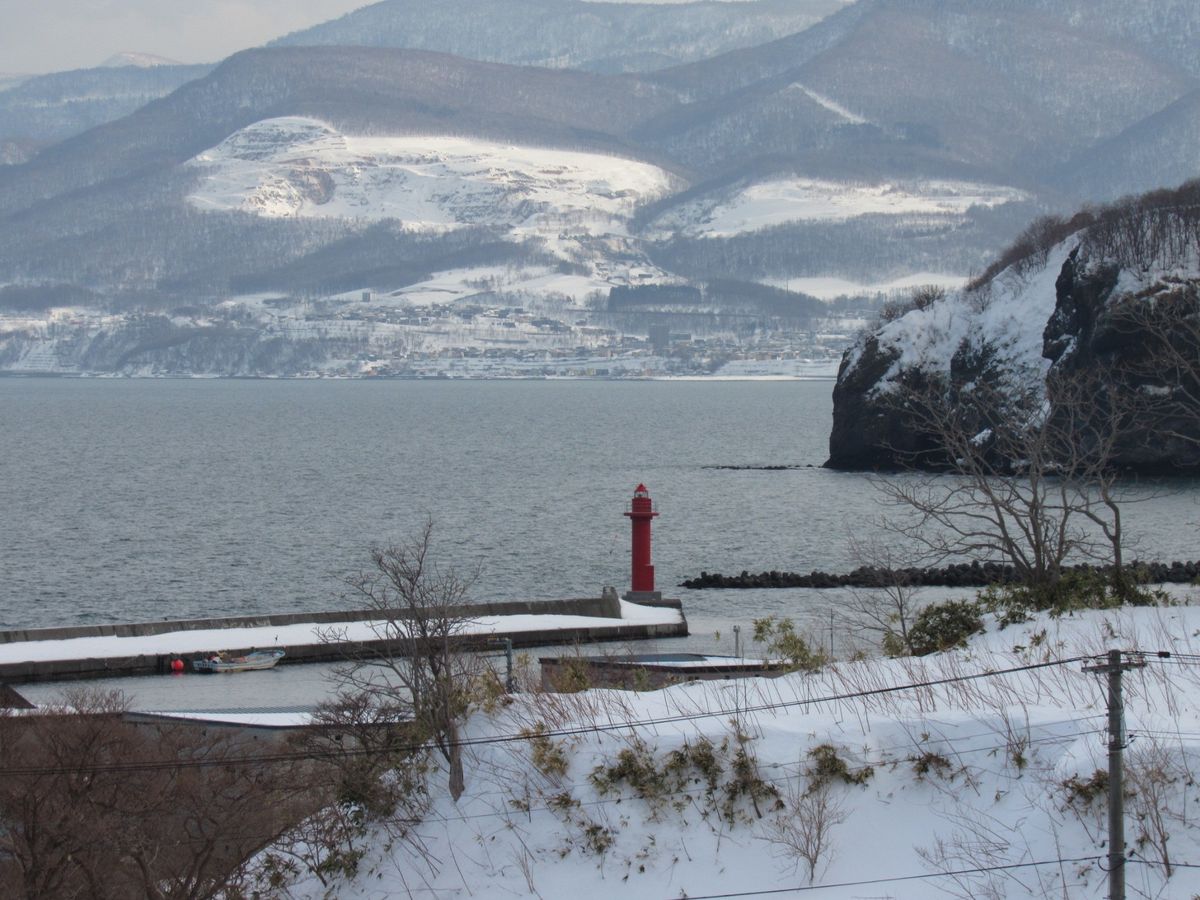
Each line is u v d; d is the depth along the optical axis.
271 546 189.38
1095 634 58.47
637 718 51.16
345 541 193.00
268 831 58.84
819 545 181.75
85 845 57.78
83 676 107.06
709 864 45.69
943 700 50.69
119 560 179.12
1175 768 43.16
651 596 133.75
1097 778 43.22
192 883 59.56
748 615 131.00
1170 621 60.06
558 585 156.12
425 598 87.44
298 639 113.38
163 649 110.00
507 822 48.59
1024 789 45.12
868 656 75.62
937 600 131.00
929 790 46.41
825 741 48.16
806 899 43.91
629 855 46.47
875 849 45.03
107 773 61.91
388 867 49.69
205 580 163.75
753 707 51.25
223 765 62.44
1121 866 37.44
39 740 64.75
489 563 172.00
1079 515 196.50
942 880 43.38
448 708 51.91
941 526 188.88
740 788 47.22
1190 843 41.25
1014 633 62.53
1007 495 188.25
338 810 53.31
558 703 53.44
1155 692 48.66
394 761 54.22
